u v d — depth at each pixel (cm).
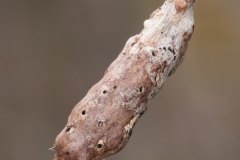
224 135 35
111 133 15
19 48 32
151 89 15
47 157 32
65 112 32
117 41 33
